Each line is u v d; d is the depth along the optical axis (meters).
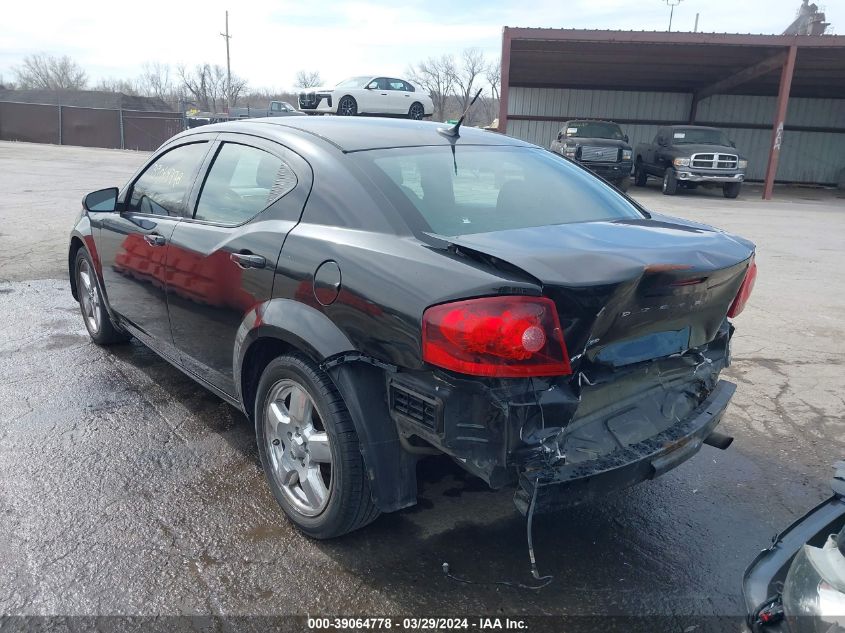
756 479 3.57
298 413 2.89
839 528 2.05
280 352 3.05
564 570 2.78
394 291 2.38
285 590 2.60
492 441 2.22
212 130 3.77
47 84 75.06
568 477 2.29
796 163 27.73
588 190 3.39
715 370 3.09
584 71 24.58
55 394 4.29
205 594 2.56
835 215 16.81
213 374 3.55
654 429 2.72
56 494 3.18
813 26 31.31
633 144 28.05
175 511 3.08
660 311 2.48
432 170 3.02
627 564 2.83
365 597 2.58
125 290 4.29
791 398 4.66
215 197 3.50
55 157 25.28
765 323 6.48
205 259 3.33
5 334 5.43
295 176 3.04
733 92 26.77
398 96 23.16
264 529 2.98
